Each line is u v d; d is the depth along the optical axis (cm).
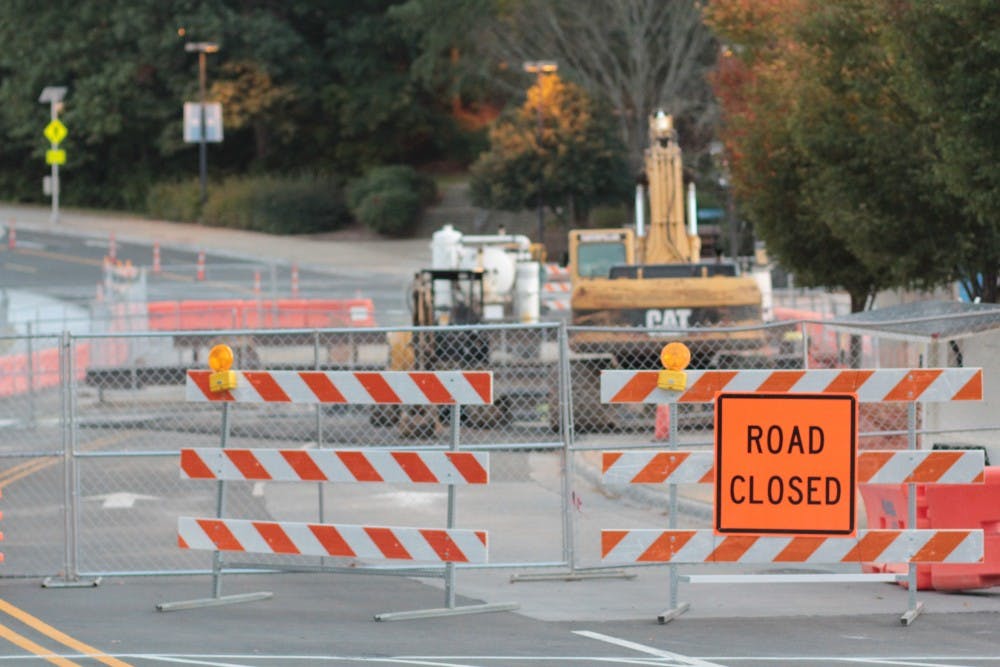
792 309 10231
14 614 3234
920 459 3039
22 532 4441
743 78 7738
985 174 4634
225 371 3291
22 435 6781
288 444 6200
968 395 3045
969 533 3034
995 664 2648
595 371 6550
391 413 6738
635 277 7119
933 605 3278
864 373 3072
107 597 3472
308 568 3325
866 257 5534
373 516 4753
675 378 3109
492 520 4659
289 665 2666
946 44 4716
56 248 17650
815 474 3000
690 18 17050
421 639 2934
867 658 2706
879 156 5359
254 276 15675
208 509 4878
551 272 11012
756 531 3019
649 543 3070
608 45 18412
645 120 17812
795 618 3144
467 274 7231
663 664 2659
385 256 17475
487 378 3178
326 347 9244
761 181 6488
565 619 3164
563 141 17650
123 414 7425
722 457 3023
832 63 5478
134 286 10694
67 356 3706
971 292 6194
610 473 3094
